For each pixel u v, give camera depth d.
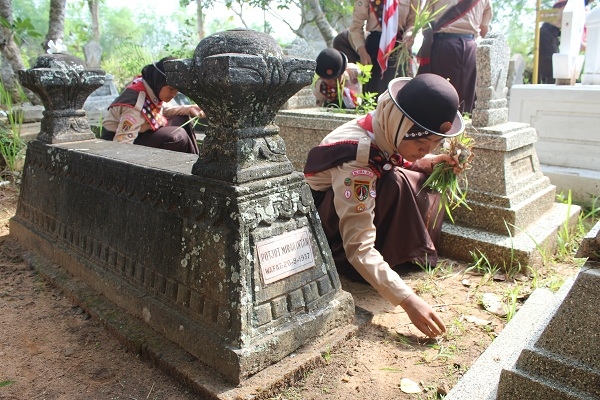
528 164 3.29
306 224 2.04
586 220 3.74
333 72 4.36
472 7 4.38
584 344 1.30
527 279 2.70
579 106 4.13
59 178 2.81
